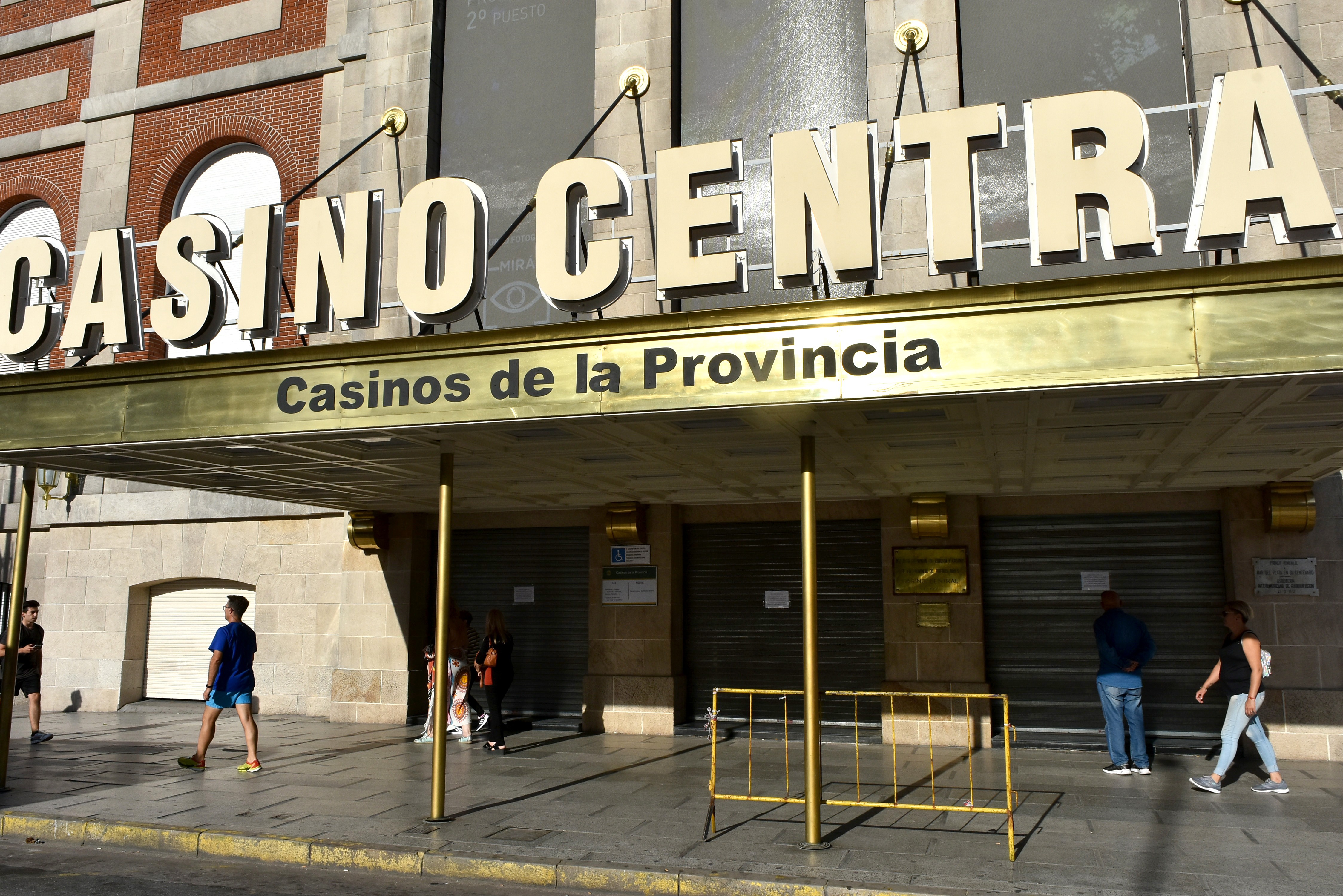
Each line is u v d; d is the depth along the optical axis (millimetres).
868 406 6656
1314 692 10148
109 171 15570
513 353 7230
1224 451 8445
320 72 14461
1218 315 5852
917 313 6383
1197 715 10859
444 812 7762
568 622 13234
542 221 7578
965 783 9094
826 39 12047
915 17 11422
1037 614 11469
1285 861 6426
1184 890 5824
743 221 7996
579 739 11898
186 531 14797
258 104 14867
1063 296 6121
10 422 8641
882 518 11820
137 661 14977
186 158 15164
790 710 12234
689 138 12336
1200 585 11023
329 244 8062
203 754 9883
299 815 7855
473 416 7242
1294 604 10383
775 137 7055
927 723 10766
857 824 7484
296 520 14219
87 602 15141
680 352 6844
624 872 6344
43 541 15727
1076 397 6441
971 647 11328
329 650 13812
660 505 12648
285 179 14492
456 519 13695
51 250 9039
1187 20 10719
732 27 12414
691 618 12789
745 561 12680
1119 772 9438
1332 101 8836
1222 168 6289
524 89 13266
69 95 16406
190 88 15203
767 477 10297
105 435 8297
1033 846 6812
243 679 9898
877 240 6832
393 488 11117
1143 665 9570
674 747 11328
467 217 7715
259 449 8539
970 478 10164
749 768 8609
